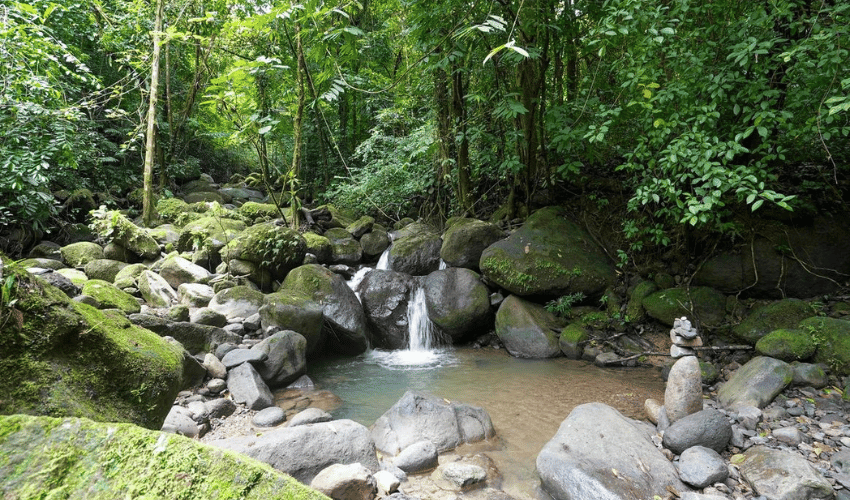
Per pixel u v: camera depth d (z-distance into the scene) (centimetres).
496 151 931
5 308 195
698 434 356
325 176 1258
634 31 541
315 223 962
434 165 987
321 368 632
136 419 229
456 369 627
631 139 757
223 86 664
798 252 607
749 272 624
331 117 1345
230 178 1608
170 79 1291
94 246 763
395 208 1055
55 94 573
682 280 682
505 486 342
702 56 518
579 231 788
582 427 375
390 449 391
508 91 836
